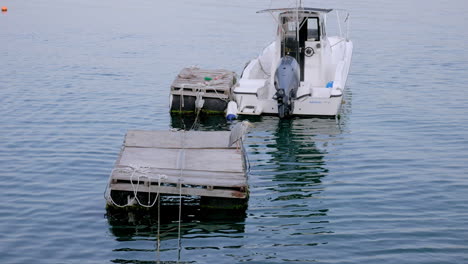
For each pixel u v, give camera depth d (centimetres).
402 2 5056
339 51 2603
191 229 1336
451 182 1603
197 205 1453
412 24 4125
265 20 4134
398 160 1770
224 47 3338
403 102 2400
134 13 4428
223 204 1426
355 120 2167
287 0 4603
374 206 1462
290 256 1229
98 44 3397
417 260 1217
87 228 1332
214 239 1295
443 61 3102
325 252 1247
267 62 2558
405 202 1485
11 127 2014
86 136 1942
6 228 1321
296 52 2241
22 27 3859
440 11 4659
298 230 1339
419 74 2848
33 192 1505
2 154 1762
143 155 1513
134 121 2125
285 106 2062
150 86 2578
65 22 4056
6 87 2502
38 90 2473
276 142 1930
